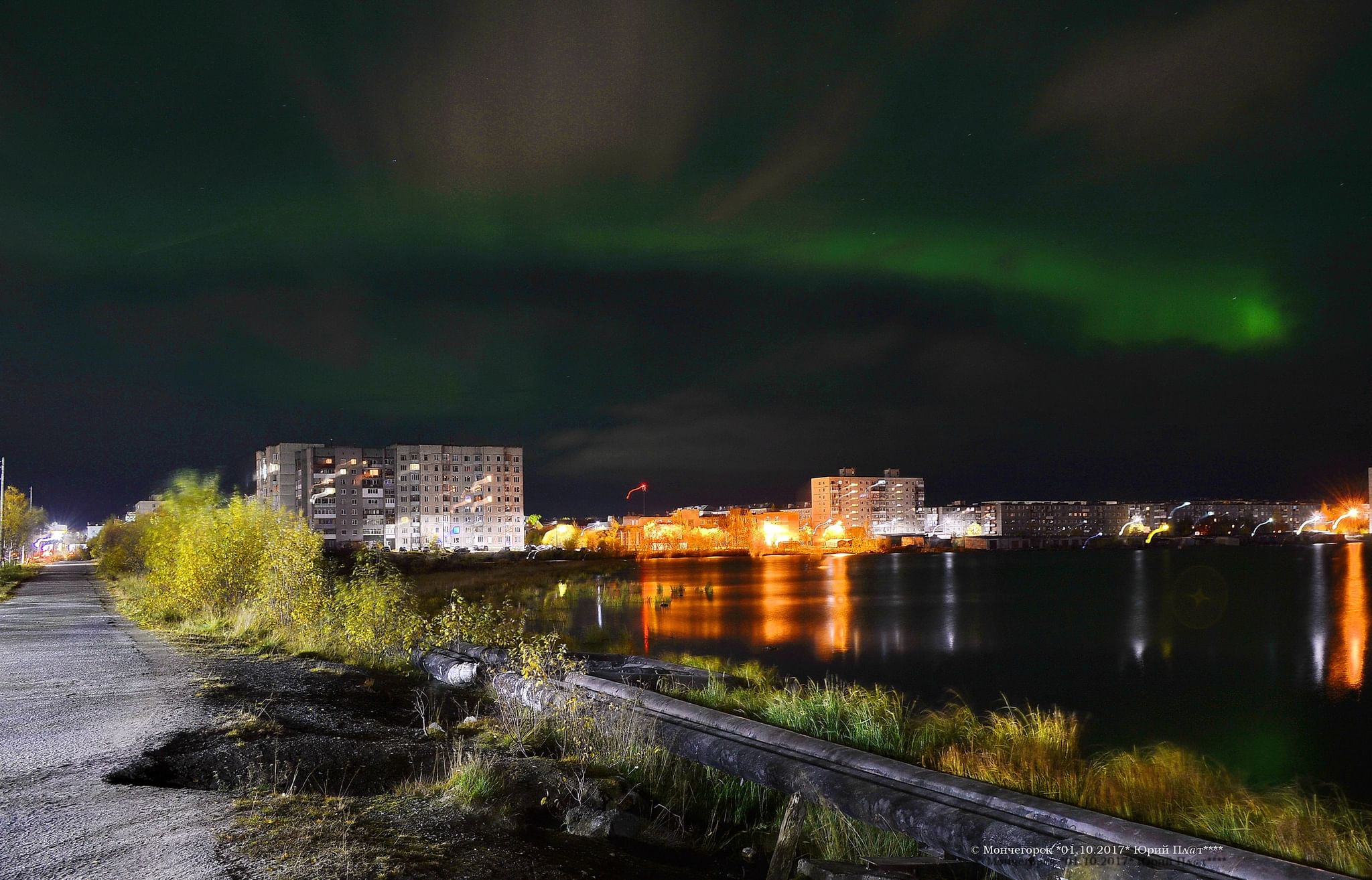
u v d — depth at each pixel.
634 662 19.67
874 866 7.69
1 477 76.25
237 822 6.85
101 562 70.38
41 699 13.05
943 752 12.19
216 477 31.41
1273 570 124.69
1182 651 38.16
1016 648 38.19
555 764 10.05
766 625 46.50
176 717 11.60
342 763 9.93
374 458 188.00
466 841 7.11
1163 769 12.01
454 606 18.91
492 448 198.25
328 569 26.02
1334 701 25.78
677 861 8.32
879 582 97.50
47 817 7.02
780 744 9.84
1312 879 5.70
